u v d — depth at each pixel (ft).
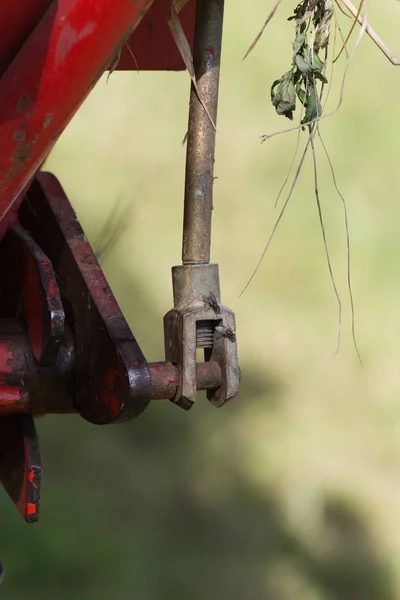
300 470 28.63
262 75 44.47
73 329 9.66
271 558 25.57
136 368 8.66
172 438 29.45
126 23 7.30
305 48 9.62
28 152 7.73
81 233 10.25
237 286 35.22
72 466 27.89
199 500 27.37
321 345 33.24
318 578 25.07
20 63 7.40
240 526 26.50
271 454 29.12
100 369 9.09
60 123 7.66
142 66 10.85
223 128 42.06
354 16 9.62
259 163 40.73
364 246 37.19
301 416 30.55
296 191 39.45
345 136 42.29
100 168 38.65
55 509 25.96
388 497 27.89
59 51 7.34
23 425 9.77
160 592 24.11
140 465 28.30
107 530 25.70
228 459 28.91
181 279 9.00
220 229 37.63
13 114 7.54
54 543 24.75
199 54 8.84
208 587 24.34
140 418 29.94
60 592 23.62
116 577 24.20
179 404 8.93
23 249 9.73
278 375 32.07
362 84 44.57
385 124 42.93
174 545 25.68
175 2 9.00
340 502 27.63
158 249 35.53
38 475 9.50
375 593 24.88
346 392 31.60
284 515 27.14
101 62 7.45
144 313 32.78
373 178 40.40
